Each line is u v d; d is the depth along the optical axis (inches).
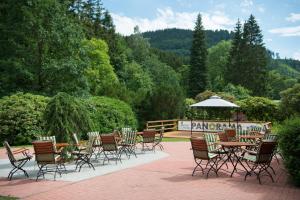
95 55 1547.7
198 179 389.4
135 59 2432.3
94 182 373.7
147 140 641.0
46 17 1025.5
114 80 1585.9
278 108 1195.9
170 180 383.9
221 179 389.4
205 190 337.7
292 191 334.6
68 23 1045.8
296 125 363.3
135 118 1074.7
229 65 2379.4
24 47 1030.4
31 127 793.6
